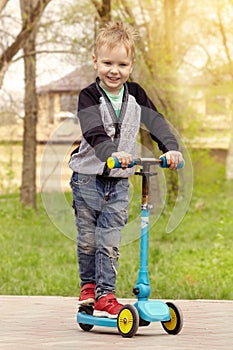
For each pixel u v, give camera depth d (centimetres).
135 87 540
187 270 1026
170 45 1888
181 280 924
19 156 2414
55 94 2123
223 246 1272
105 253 521
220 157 3397
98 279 522
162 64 1827
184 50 2058
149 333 509
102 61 516
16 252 1298
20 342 467
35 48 1986
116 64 515
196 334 507
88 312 530
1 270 1064
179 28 2014
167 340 476
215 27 2053
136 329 482
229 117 2183
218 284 890
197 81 2042
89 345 451
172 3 1903
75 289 870
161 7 1902
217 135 2231
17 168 2483
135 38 527
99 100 519
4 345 453
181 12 2000
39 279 981
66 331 522
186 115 2042
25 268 1100
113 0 1802
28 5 1827
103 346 447
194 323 570
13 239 1516
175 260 1159
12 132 2317
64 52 1945
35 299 746
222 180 2700
